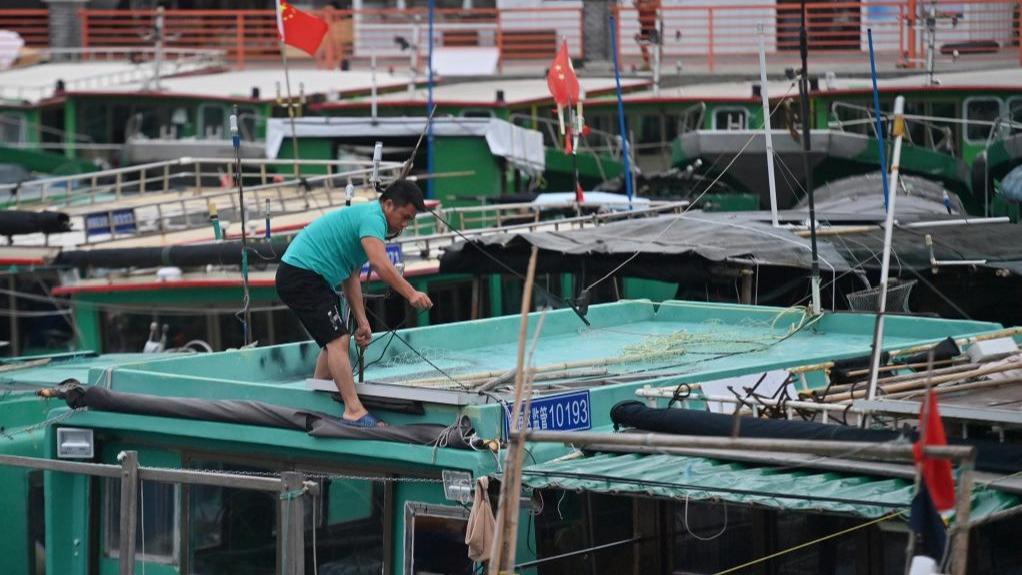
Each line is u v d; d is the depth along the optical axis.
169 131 77.56
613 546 24.02
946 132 63.97
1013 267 40.44
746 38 81.81
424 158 65.88
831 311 33.97
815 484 20.81
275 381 30.05
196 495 26.94
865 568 22.25
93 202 56.91
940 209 51.62
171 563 27.12
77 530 27.72
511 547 18.17
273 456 26.12
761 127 65.38
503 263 39.97
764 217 45.88
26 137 81.69
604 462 23.11
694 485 21.06
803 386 27.75
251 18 104.50
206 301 44.94
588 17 87.69
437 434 24.00
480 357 31.02
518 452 18.08
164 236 48.91
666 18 78.06
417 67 82.81
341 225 24.98
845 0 79.44
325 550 25.55
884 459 21.48
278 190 54.81
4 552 31.98
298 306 25.11
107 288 45.50
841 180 57.25
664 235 39.72
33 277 50.97
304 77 80.44
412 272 43.72
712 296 41.44
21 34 107.50
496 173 64.81
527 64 88.50
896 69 71.38
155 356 36.62
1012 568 21.45
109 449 27.88
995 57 72.75
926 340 32.03
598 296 44.31
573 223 48.62
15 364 36.91
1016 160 55.50
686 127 70.00
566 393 24.92
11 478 31.98
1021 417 21.12
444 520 24.28
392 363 30.47
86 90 78.25
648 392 24.88
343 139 66.31
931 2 68.56
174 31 96.06
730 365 28.78
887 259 22.59
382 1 96.88
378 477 24.86
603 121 72.25
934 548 17.39
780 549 23.05
